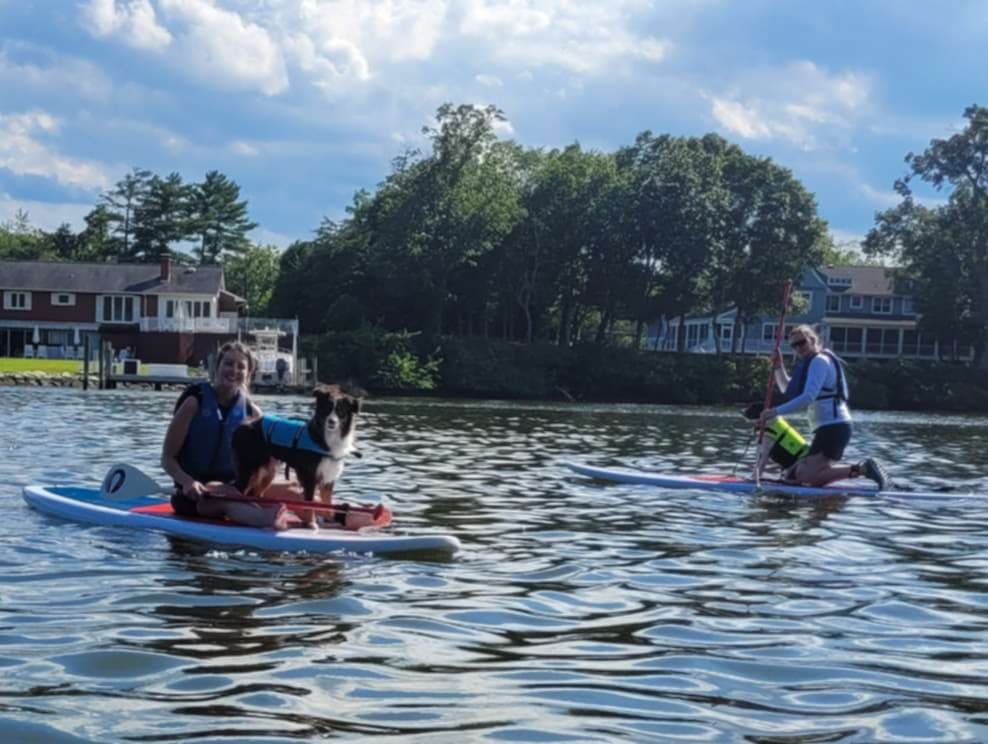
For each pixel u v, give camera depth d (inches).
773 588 262.1
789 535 346.6
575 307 2871.6
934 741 156.9
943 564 301.1
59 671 179.9
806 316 3230.8
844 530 361.1
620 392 2472.9
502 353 2426.2
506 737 154.7
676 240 2502.5
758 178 2605.8
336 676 181.0
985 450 866.1
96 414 974.4
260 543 299.9
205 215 3789.4
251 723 157.2
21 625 208.1
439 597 243.4
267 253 3996.1
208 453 328.5
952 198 2642.7
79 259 3772.1
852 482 497.0
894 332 3211.1
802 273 2684.5
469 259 2568.9
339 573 266.2
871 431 1210.0
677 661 196.2
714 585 264.4
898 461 716.7
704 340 3499.0
